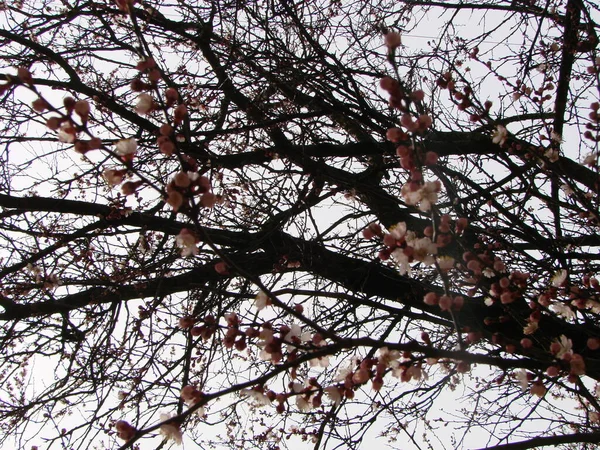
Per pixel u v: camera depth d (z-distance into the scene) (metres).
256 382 1.59
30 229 4.08
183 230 1.65
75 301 4.40
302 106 4.64
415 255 1.58
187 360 4.04
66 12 4.31
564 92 3.84
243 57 4.33
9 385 4.37
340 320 4.06
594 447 3.60
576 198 3.16
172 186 1.49
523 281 2.00
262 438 4.26
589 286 2.32
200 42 4.17
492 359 1.73
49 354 4.17
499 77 3.61
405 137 1.58
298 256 4.21
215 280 4.56
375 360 1.71
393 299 4.31
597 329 3.07
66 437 3.87
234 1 4.49
